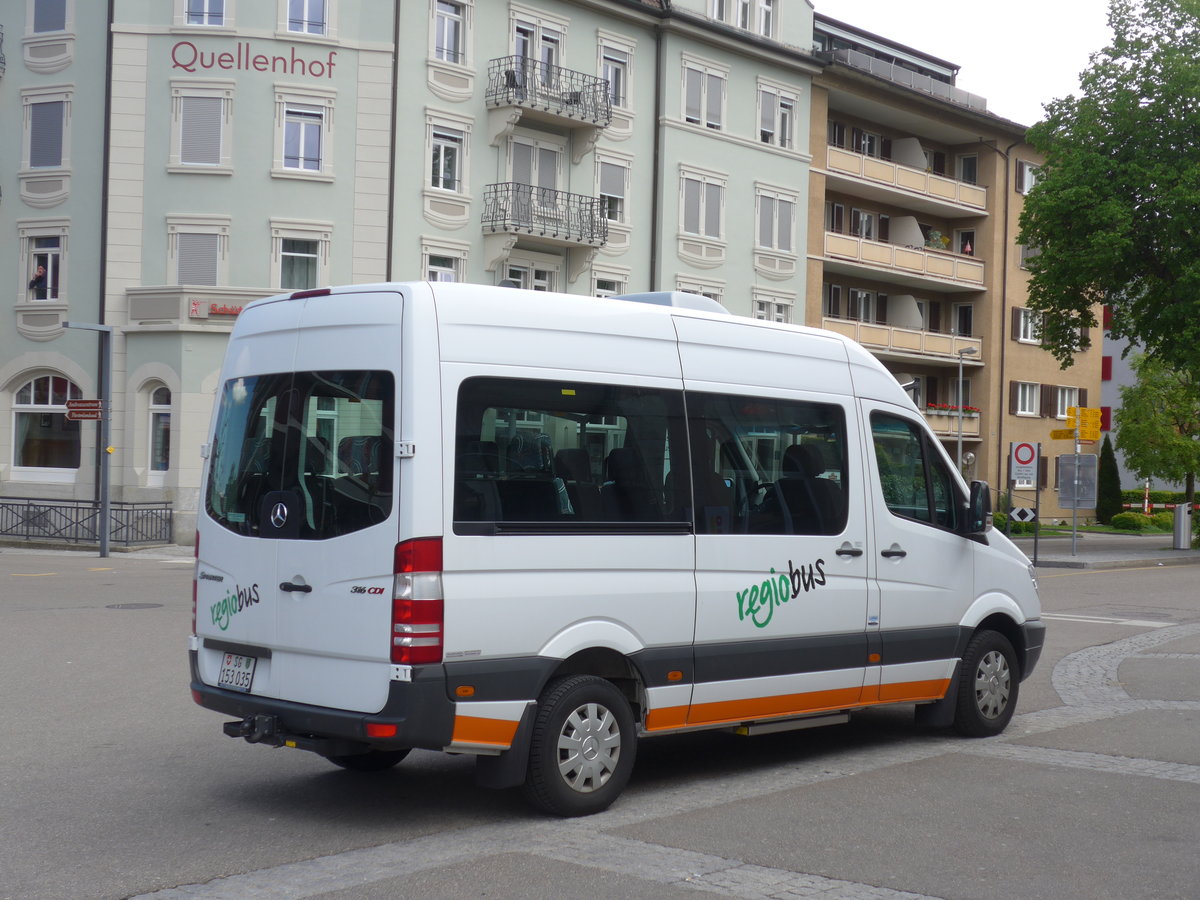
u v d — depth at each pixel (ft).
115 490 102.12
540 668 20.75
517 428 20.95
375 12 102.94
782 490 24.98
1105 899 17.16
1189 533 115.24
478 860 18.78
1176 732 29.81
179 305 99.91
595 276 117.80
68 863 18.49
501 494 20.59
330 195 102.06
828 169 141.38
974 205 162.61
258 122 100.89
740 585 23.86
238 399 22.74
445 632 19.70
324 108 102.01
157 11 101.24
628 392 22.61
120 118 101.55
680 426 23.35
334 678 20.35
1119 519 171.83
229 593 22.16
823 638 25.35
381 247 102.99
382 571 19.79
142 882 17.60
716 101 128.06
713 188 127.65
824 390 26.17
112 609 53.42
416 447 19.76
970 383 165.89
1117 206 110.52
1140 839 20.24
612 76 119.75
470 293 20.92
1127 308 120.37
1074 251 114.52
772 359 25.31
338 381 21.01
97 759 25.68
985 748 27.81
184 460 99.45
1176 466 181.57
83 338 103.35
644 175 122.01
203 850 19.25
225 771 24.79
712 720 23.49
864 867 18.56
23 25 105.19
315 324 21.57
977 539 28.96
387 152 103.04
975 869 18.51
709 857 19.02
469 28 108.17
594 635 21.52
